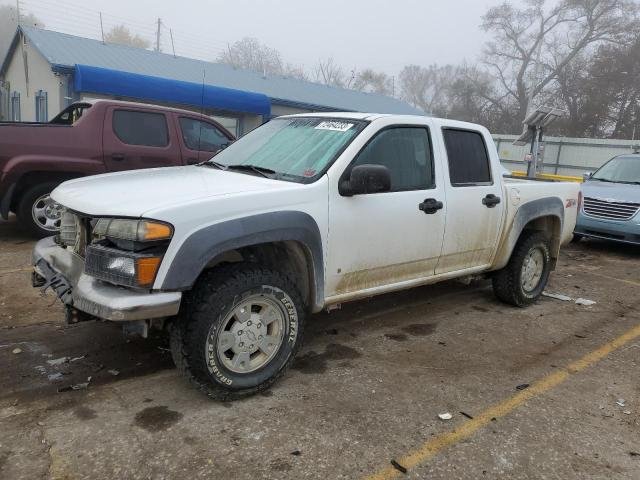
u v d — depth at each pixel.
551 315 5.56
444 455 2.97
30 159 6.91
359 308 5.46
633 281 7.32
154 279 2.97
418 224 4.30
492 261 5.22
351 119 4.23
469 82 47.56
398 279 4.36
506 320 5.32
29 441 2.92
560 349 4.61
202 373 3.20
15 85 20.81
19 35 18.28
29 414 3.20
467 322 5.21
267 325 3.50
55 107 15.50
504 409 3.51
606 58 38.03
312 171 3.80
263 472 2.75
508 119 44.34
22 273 5.91
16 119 21.08
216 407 3.35
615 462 3.00
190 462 2.80
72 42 17.52
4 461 2.74
